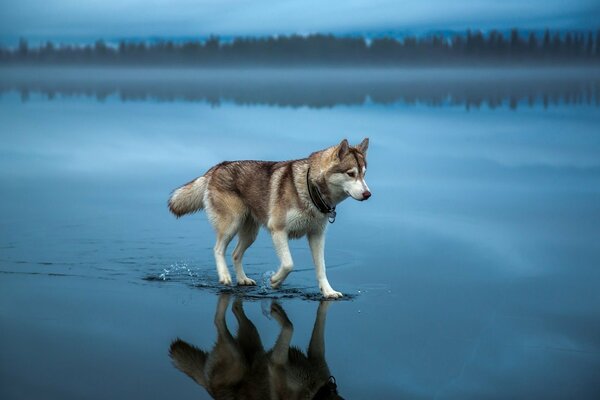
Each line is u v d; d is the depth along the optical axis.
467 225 10.66
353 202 12.52
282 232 7.54
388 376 5.53
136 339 6.29
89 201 12.73
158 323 6.71
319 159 7.31
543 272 8.29
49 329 6.52
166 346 6.14
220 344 6.18
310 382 5.41
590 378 5.47
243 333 6.45
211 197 8.06
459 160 17.11
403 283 7.95
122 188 14.14
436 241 9.76
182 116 30.47
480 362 5.79
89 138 22.56
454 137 21.50
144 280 8.11
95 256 9.05
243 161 8.08
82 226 10.66
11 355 5.88
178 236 10.10
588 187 13.54
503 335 6.37
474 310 7.02
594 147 18.92
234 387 5.33
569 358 5.86
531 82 80.94
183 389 5.28
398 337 6.32
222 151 18.39
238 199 7.95
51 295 7.52
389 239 9.92
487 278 8.09
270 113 31.22
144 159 17.98
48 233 10.20
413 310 7.05
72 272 8.37
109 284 7.93
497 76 128.25
